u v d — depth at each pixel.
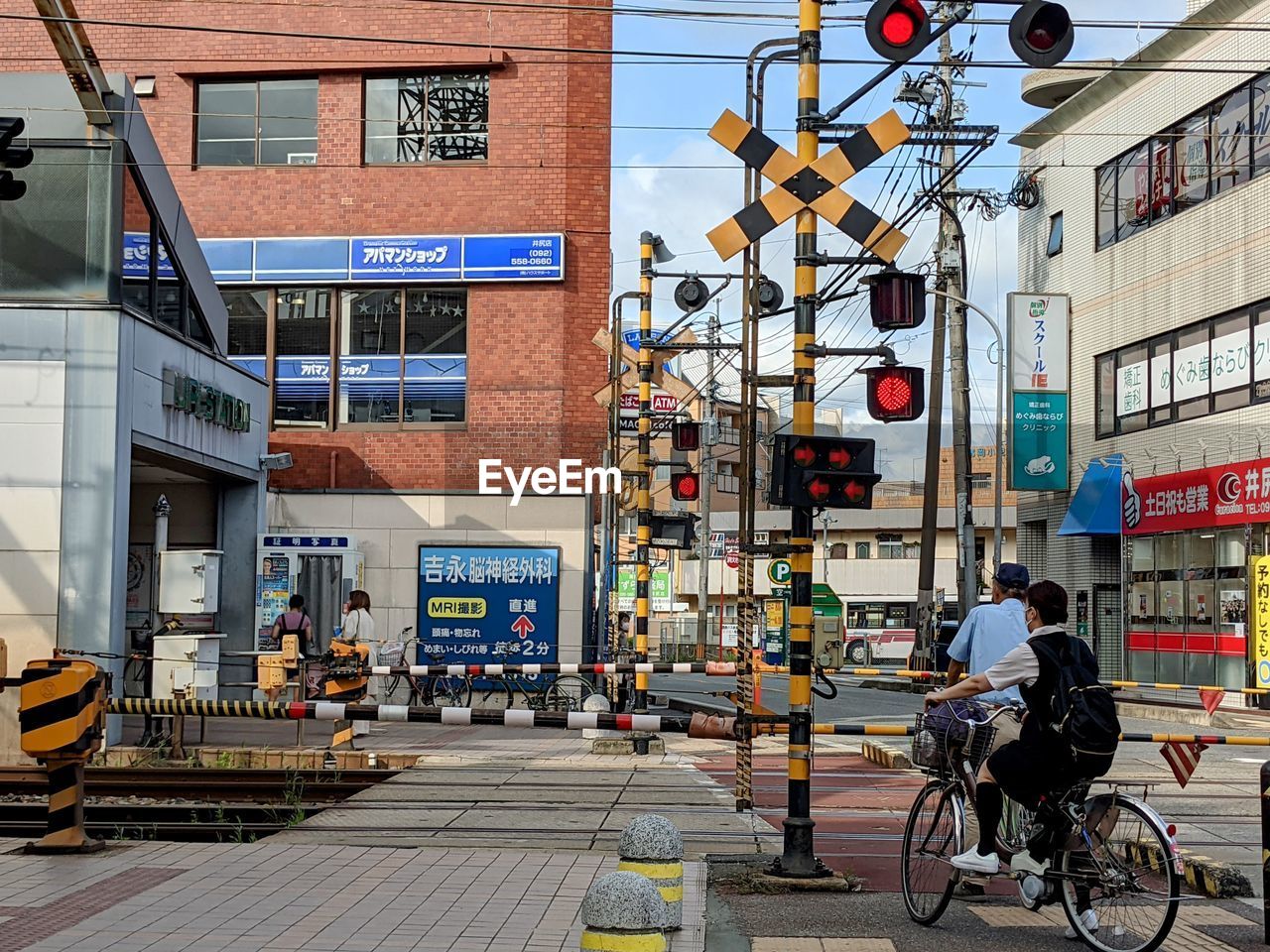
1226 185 29.25
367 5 24.30
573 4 24.09
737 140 8.84
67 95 16.28
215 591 17.38
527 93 24.23
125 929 6.98
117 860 9.05
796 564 8.83
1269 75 27.94
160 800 13.23
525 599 23.47
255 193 24.52
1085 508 33.38
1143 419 32.31
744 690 10.88
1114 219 33.78
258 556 21.70
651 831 7.27
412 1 24.20
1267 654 25.73
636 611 18.47
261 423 21.80
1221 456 28.97
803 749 8.79
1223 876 8.34
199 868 8.77
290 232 24.42
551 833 10.47
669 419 20.03
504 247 24.05
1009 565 8.35
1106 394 34.00
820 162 8.82
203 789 13.44
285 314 24.50
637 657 18.33
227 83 24.73
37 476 15.93
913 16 8.61
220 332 20.34
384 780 13.62
